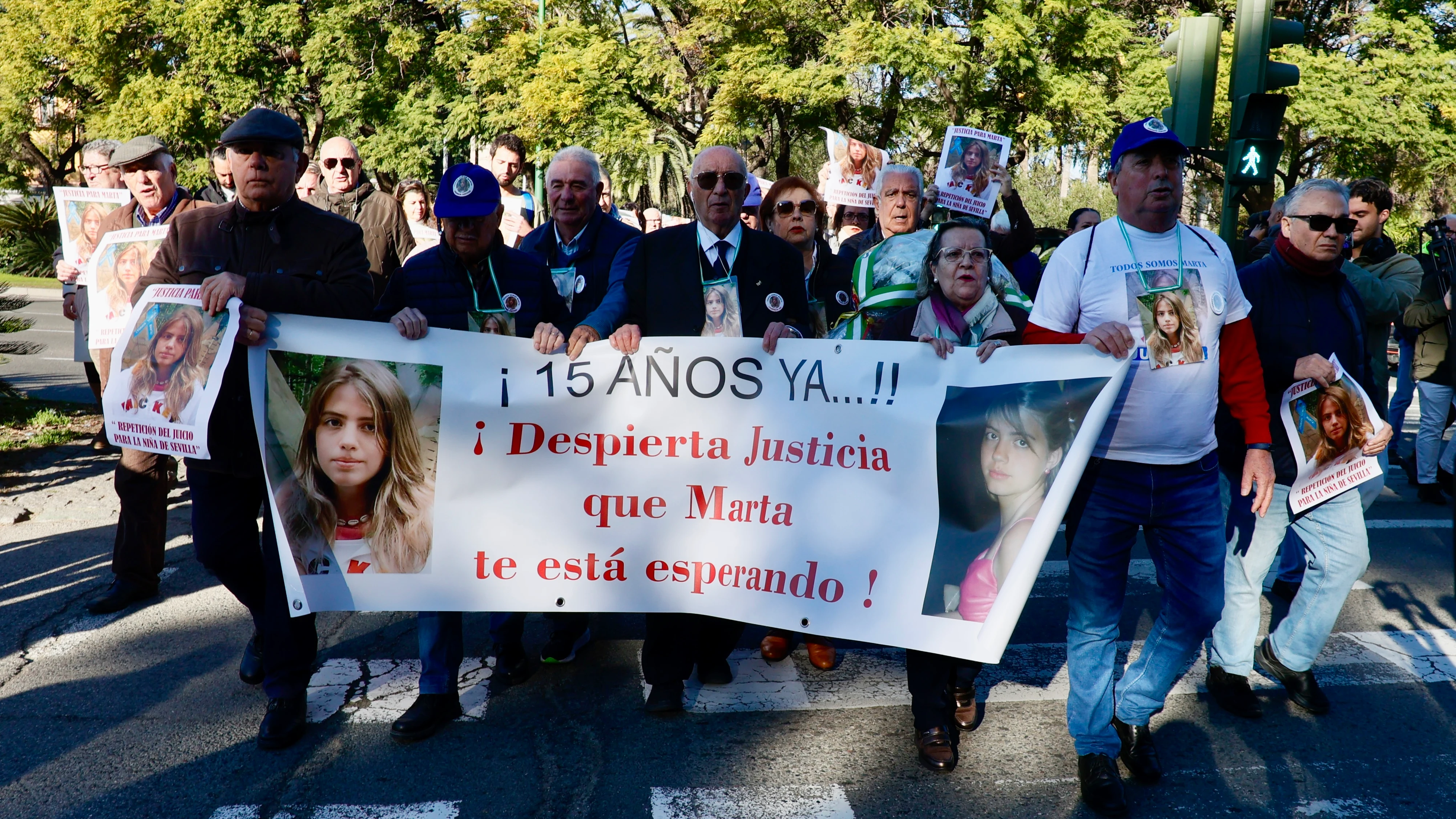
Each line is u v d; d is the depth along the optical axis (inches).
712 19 797.2
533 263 149.8
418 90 951.6
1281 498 144.3
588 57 798.5
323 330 132.2
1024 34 749.3
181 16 940.6
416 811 116.6
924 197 213.2
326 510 132.7
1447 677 158.7
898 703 147.6
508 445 135.3
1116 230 121.3
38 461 290.8
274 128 132.6
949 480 124.6
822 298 174.7
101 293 197.5
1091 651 122.1
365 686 150.7
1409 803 121.6
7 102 1111.0
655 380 134.4
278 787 121.5
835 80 767.7
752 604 133.4
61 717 139.2
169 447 128.3
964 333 134.0
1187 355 117.8
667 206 1425.9
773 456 132.2
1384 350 244.8
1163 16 877.2
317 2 956.0
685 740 135.3
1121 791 118.3
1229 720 143.5
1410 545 236.1
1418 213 1050.7
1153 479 119.9
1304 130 799.1
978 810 118.7
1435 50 788.6
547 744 133.6
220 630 170.7
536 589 136.5
